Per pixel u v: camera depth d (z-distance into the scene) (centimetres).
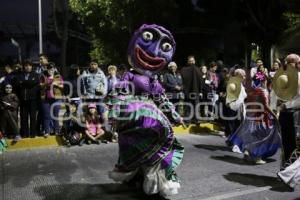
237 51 2081
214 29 2136
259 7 1867
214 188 598
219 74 1047
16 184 617
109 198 557
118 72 942
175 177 530
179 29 2119
